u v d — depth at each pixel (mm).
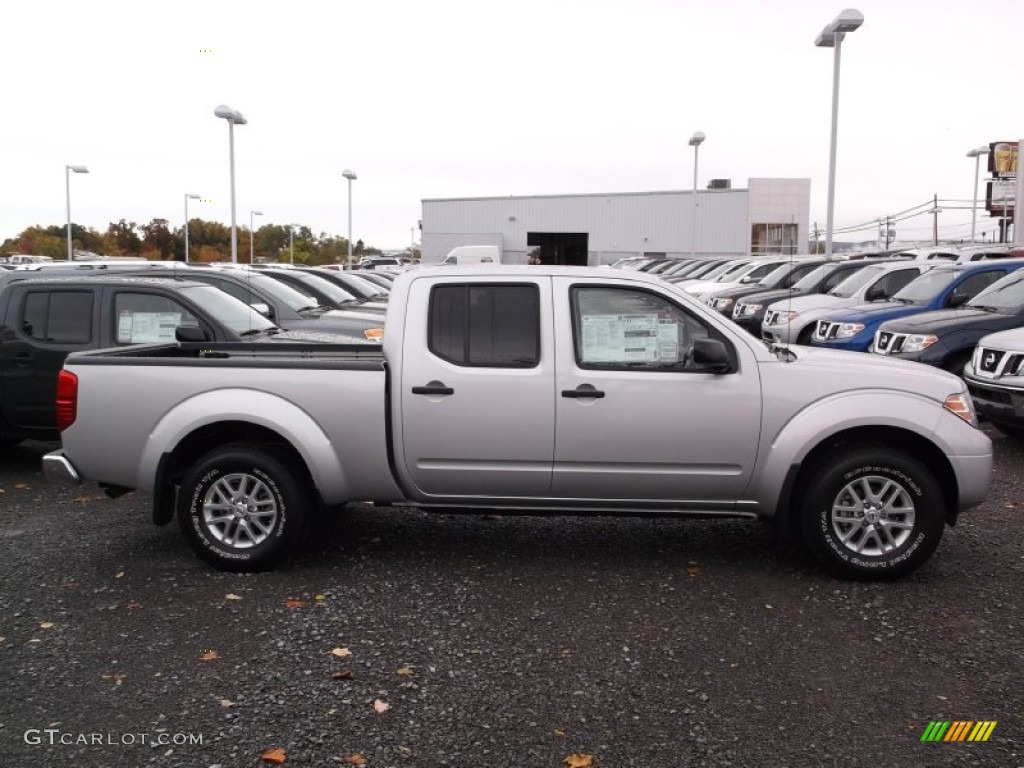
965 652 4777
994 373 9398
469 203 56562
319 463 5809
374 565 6145
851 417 5664
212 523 5957
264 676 4496
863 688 4391
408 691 4352
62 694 4312
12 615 5246
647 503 5887
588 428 5762
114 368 5938
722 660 4691
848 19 21719
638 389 5730
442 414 5805
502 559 6277
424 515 7375
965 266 13672
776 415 5719
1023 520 7160
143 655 4730
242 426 5973
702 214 53750
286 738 3926
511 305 5863
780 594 5602
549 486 5871
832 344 13156
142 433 5914
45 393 8727
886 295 14969
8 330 8781
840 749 3854
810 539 5781
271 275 15914
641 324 5828
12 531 6902
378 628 5078
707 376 5742
